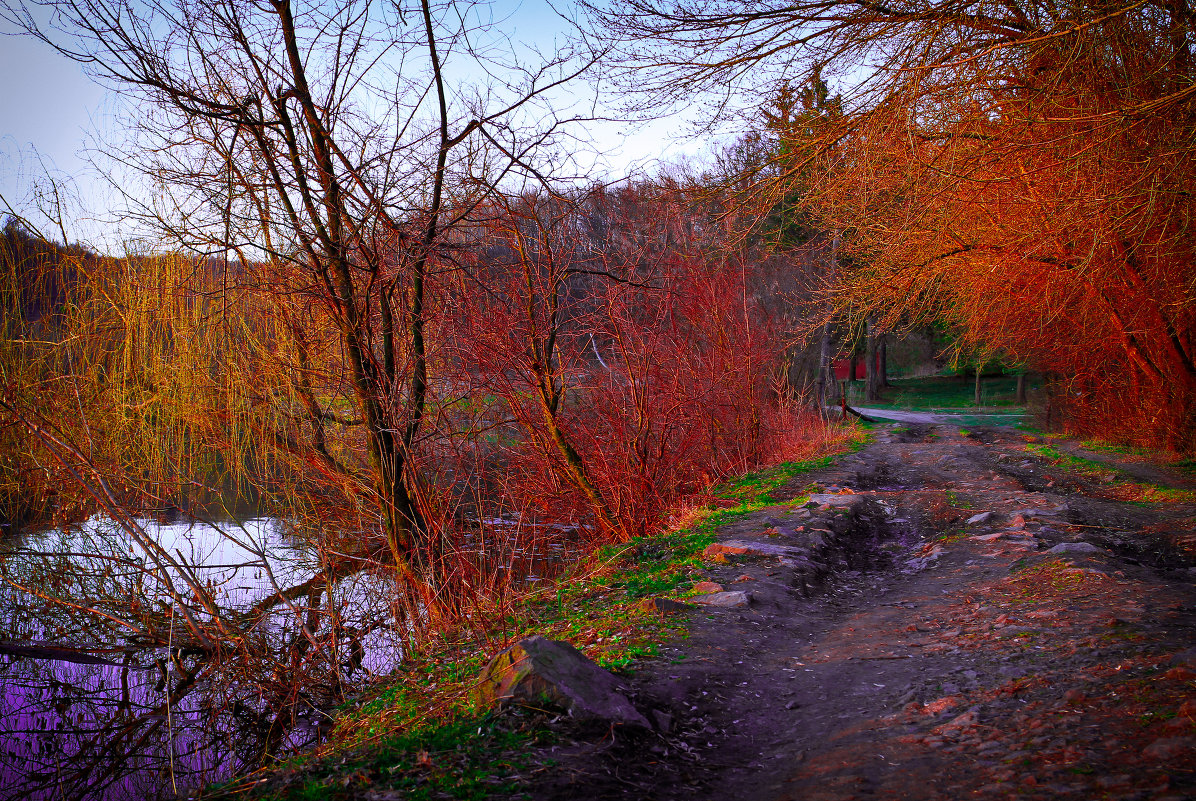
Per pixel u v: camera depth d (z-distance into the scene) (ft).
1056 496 42.80
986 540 32.27
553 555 39.88
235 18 26.13
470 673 19.24
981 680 15.93
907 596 25.50
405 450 29.43
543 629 22.88
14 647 28.94
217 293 30.32
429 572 28.25
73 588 33.37
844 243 51.72
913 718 14.44
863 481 53.52
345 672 25.41
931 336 147.95
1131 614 19.06
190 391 42.06
